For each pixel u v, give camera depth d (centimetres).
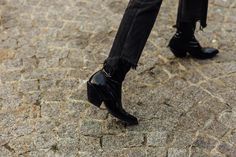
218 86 397
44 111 371
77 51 443
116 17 497
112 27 480
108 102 337
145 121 361
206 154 334
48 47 448
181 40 415
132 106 375
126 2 524
